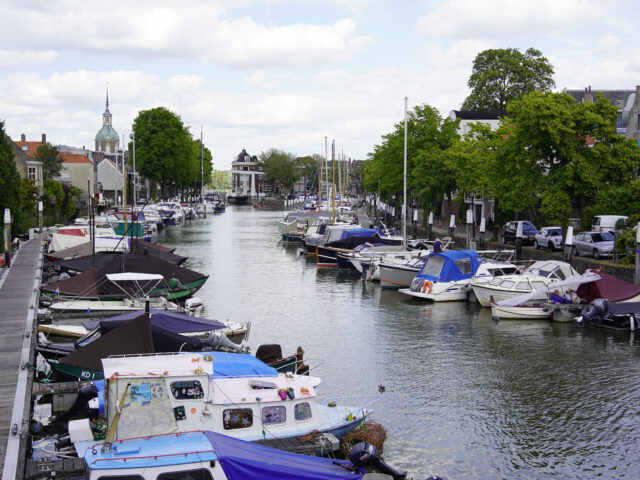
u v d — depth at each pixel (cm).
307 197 15800
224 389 1998
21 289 4253
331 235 6894
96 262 4772
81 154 16575
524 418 2514
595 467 2144
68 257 5569
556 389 2819
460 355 3316
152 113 14525
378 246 6200
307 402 2052
